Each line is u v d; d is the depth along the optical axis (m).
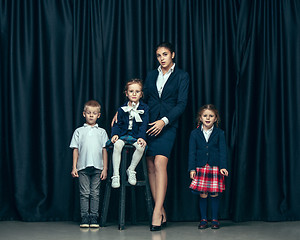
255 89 4.33
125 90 3.98
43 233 3.58
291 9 4.36
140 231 3.68
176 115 3.79
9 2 4.25
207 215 4.25
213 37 4.36
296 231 3.71
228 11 4.38
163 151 3.76
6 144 4.20
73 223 4.05
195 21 4.37
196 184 3.86
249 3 4.34
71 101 4.27
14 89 4.17
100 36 4.25
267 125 4.29
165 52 3.84
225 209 4.26
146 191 3.81
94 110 3.97
